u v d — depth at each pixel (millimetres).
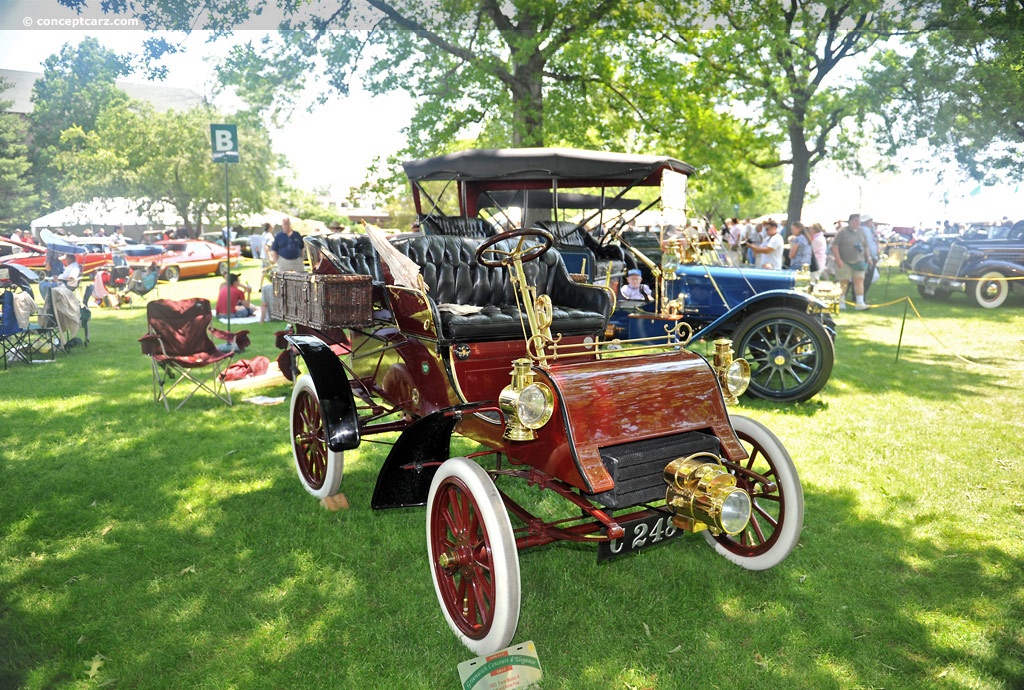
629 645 2932
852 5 12117
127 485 4551
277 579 3418
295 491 4492
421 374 3811
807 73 14383
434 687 2664
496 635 2707
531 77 10914
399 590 3324
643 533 2852
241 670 2744
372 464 4977
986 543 3801
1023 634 2986
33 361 8273
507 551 2674
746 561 3502
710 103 13125
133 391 6914
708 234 7762
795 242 13641
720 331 7254
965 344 9242
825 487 4543
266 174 21594
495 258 4812
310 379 4289
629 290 7449
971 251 12297
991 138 8547
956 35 10008
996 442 5359
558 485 3072
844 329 10398
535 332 2982
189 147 20297
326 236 4926
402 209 19875
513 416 2789
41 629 2994
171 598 3232
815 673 2752
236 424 5859
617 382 2943
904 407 6355
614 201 7719
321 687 2654
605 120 12547
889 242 21891
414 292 3547
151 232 19844
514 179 6234
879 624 3064
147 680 2686
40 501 4305
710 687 2676
